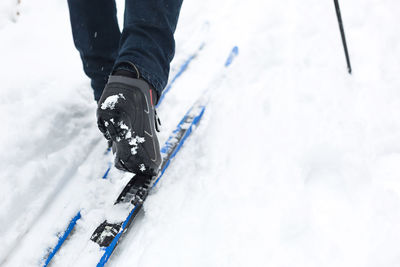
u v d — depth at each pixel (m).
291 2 2.76
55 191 1.62
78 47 1.48
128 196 1.42
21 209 1.51
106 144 1.83
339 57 2.10
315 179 1.40
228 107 1.91
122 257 1.31
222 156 1.62
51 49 2.45
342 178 1.38
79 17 1.37
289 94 1.88
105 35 1.46
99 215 1.43
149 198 1.48
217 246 1.25
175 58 2.44
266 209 1.34
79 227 1.42
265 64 2.20
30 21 2.69
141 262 1.27
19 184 1.56
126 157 1.31
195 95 2.12
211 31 2.66
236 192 1.43
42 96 1.98
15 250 1.40
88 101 2.03
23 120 1.81
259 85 2.03
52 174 1.66
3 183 1.55
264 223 1.29
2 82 2.08
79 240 1.38
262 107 1.84
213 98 2.01
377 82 1.87
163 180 1.56
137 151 1.30
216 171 1.55
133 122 1.22
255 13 2.76
